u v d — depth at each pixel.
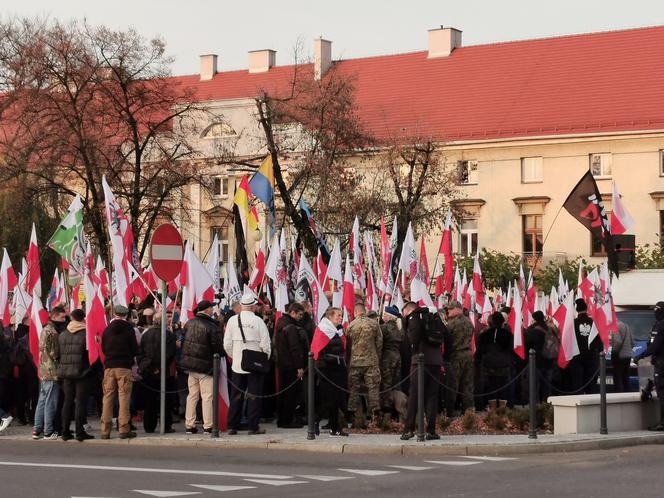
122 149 55.59
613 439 20.92
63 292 30.22
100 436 22.83
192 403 22.61
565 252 69.69
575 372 27.23
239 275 34.12
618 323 28.25
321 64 81.06
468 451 19.66
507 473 16.75
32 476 16.45
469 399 25.08
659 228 67.94
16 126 54.50
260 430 22.50
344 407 21.59
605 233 28.28
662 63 71.94
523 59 76.69
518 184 71.44
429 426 20.70
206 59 86.31
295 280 30.16
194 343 22.33
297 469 17.39
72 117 51.06
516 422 22.69
